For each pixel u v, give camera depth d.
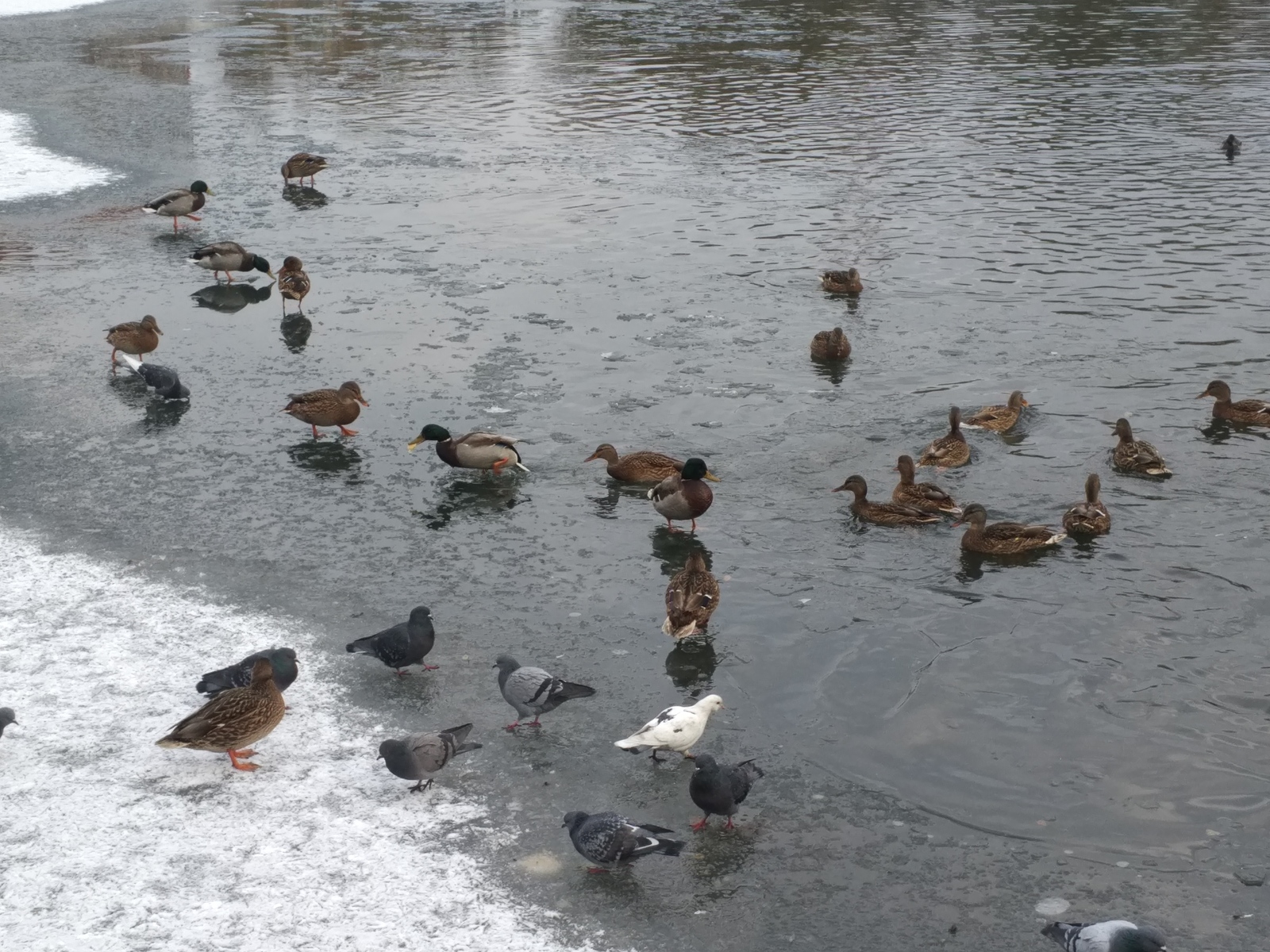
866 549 15.53
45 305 24.91
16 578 14.58
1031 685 12.64
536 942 9.20
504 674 11.98
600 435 18.89
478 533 15.98
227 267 26.02
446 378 21.00
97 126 40.84
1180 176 32.81
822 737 11.88
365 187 33.53
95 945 9.07
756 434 18.80
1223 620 13.67
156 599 14.16
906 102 42.97
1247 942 9.14
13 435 18.91
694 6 68.19
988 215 29.81
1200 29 57.25
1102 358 21.30
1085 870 10.01
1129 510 16.23
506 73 50.00
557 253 27.66
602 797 10.98
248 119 42.06
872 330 22.89
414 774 10.66
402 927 9.32
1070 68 48.50
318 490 17.17
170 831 10.37
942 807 10.86
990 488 16.95
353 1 72.56
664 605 14.20
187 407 20.03
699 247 27.91
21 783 10.94
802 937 9.31
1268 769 11.27
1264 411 18.50
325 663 12.97
